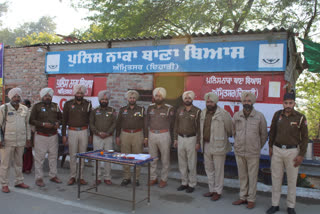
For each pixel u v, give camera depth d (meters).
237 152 5.02
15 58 9.28
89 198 5.24
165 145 5.95
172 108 6.05
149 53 7.48
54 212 4.54
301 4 8.37
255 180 4.95
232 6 10.52
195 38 6.98
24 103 7.05
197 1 10.14
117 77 7.87
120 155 5.02
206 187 6.05
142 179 6.60
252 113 4.93
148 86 7.58
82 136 6.03
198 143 5.54
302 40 6.12
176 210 4.77
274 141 4.78
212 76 6.84
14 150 5.55
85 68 8.27
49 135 5.98
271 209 4.75
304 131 4.46
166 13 11.52
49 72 8.74
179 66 7.14
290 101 4.49
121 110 6.14
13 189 5.59
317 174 7.00
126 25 12.54
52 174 6.14
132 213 4.57
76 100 6.02
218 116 5.25
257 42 6.39
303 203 5.22
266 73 6.37
